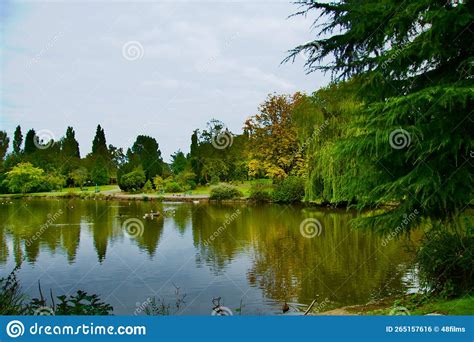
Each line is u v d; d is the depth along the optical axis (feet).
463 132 19.77
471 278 20.80
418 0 20.31
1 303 15.96
